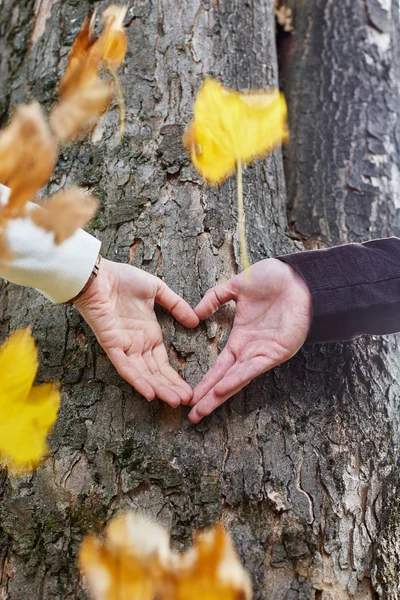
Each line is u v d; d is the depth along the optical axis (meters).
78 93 0.92
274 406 0.87
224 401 0.85
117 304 0.87
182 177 1.00
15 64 1.24
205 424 0.84
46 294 0.85
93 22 1.17
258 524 0.80
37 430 0.86
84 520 0.80
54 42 1.20
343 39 1.33
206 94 1.08
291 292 0.86
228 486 0.81
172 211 0.97
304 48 1.34
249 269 0.89
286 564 0.79
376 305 0.86
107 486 0.81
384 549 0.82
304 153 1.23
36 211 0.82
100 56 1.04
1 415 0.87
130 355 0.86
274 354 0.85
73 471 0.83
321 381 0.90
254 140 1.11
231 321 0.90
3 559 0.80
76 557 0.78
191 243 0.95
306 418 0.87
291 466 0.83
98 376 0.88
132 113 1.06
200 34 1.14
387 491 0.86
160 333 0.88
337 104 1.27
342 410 0.89
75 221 0.83
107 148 1.04
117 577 0.77
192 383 0.86
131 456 0.82
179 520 0.79
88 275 0.83
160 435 0.83
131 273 0.87
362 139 1.23
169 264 0.93
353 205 1.15
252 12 1.22
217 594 0.77
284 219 1.09
